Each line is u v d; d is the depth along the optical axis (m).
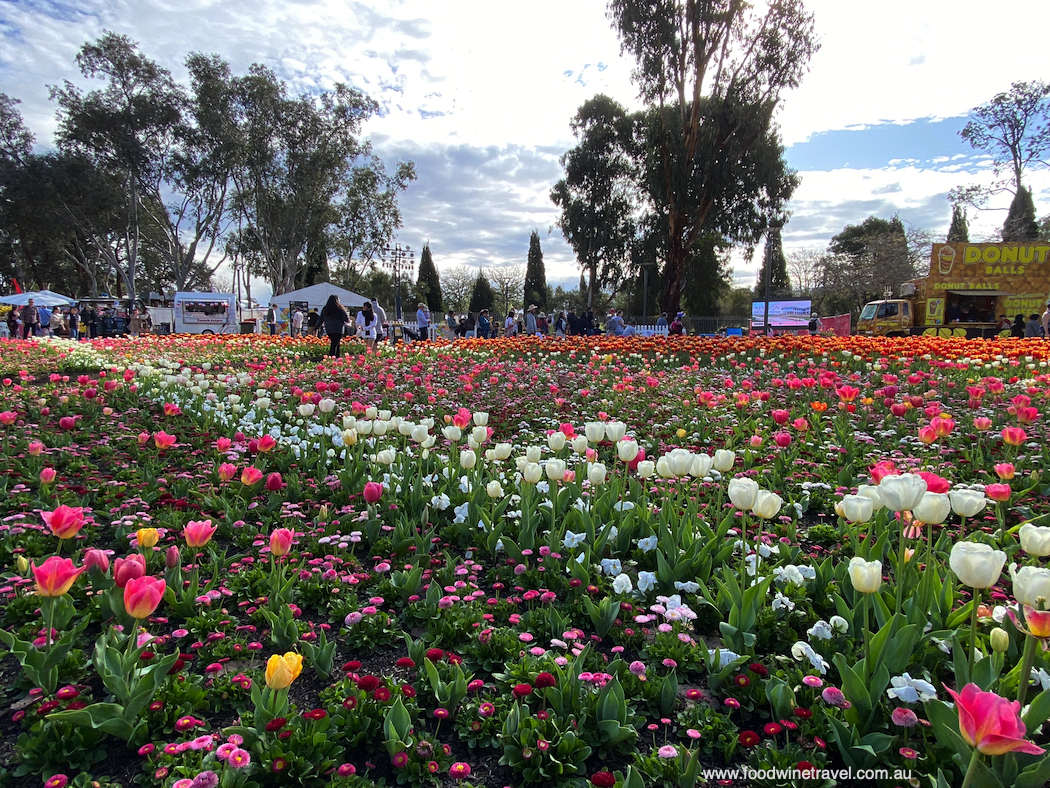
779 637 2.79
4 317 32.62
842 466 5.64
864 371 12.72
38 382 11.55
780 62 31.16
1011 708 1.51
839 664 2.19
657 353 15.51
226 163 43.97
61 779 1.95
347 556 3.72
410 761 2.11
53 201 43.62
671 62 32.66
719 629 2.91
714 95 32.84
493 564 3.78
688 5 31.58
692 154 34.19
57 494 4.57
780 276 70.81
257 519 4.48
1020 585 1.86
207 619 2.96
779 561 3.40
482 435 4.50
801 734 2.18
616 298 71.31
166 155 44.75
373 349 17.80
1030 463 5.38
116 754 2.20
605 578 3.39
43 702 2.31
